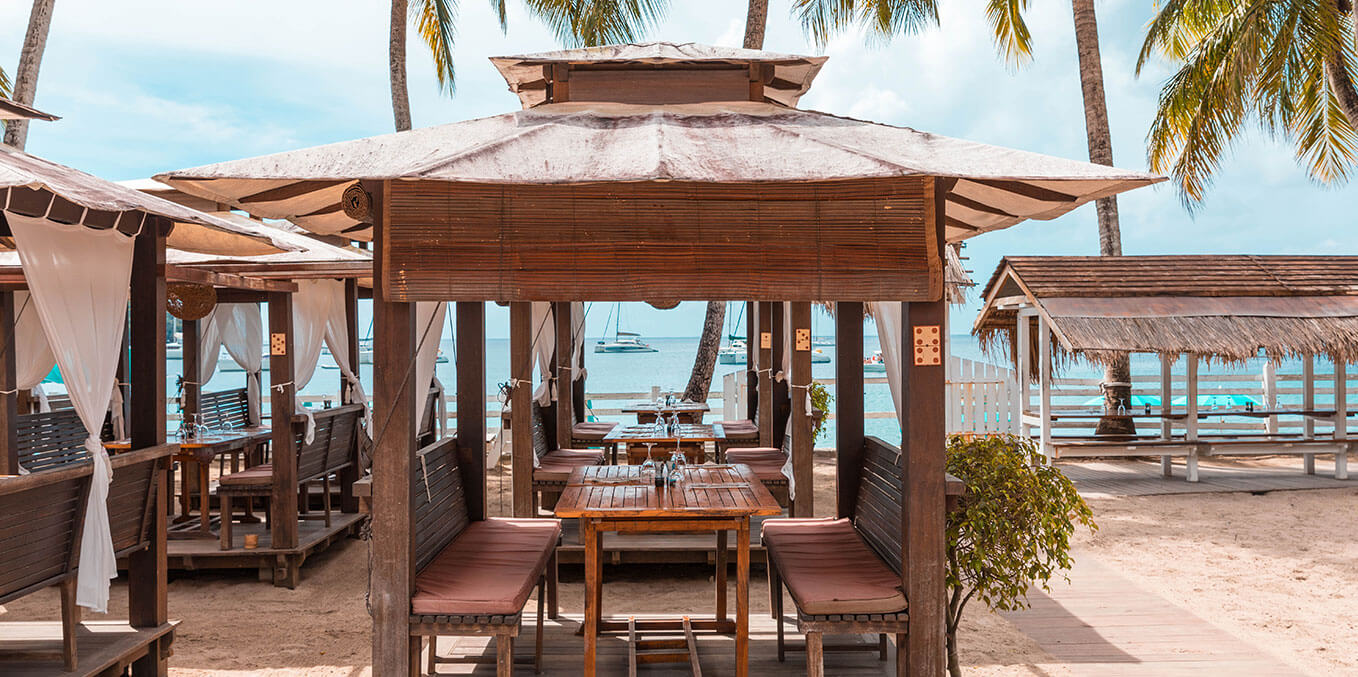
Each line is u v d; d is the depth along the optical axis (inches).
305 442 301.4
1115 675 199.9
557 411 406.9
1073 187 153.9
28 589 157.5
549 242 146.3
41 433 289.7
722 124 162.1
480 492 219.9
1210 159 608.1
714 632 207.9
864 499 204.4
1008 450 178.2
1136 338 452.8
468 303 220.4
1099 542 346.9
